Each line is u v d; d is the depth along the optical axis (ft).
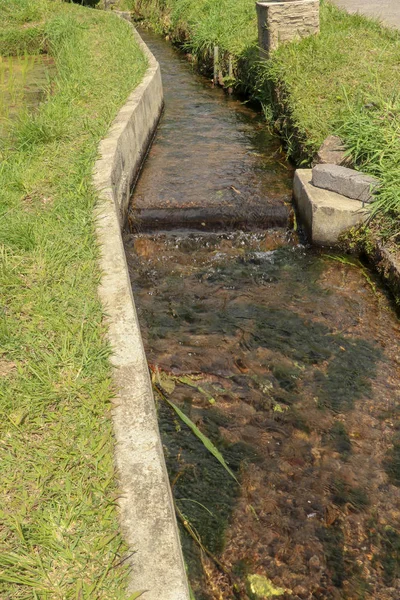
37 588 7.18
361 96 22.74
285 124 25.46
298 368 14.08
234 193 21.67
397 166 18.30
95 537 7.79
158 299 16.97
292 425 12.55
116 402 9.93
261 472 11.48
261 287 17.33
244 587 9.52
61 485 8.45
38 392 9.98
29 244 14.12
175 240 19.76
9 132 21.71
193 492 11.05
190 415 12.73
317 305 16.31
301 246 19.08
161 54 44.98
